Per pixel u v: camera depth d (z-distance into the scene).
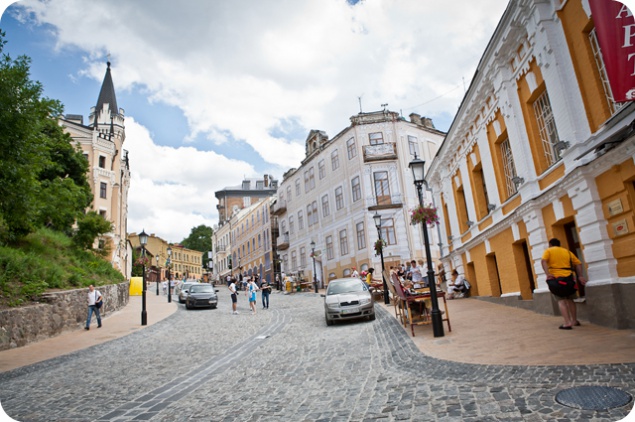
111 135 47.78
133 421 5.39
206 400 6.17
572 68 8.19
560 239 9.64
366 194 33.91
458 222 17.80
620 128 6.60
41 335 14.56
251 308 23.23
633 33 5.61
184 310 25.30
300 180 43.88
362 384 6.14
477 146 14.53
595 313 7.80
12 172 10.91
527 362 5.76
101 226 28.28
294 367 7.97
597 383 4.48
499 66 11.20
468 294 17.08
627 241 7.15
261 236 55.84
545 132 10.00
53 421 5.63
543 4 8.87
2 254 16.72
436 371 6.14
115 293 24.86
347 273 35.56
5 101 10.25
